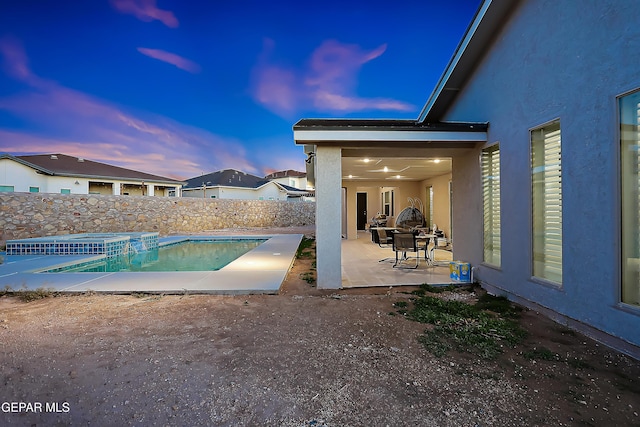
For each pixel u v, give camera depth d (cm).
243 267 784
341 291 595
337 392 257
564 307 402
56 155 2748
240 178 3947
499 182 561
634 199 325
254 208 2511
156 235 1393
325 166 600
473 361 310
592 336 362
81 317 440
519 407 235
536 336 370
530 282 469
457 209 707
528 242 474
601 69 341
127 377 280
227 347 343
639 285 322
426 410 233
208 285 595
